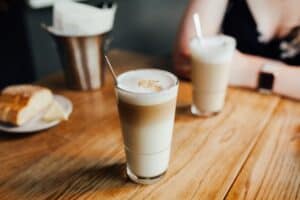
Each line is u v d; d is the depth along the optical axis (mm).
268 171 515
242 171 516
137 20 1949
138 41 1995
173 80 495
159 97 452
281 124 639
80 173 525
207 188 485
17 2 1474
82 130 640
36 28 1525
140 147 481
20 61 1596
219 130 625
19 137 627
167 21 1923
